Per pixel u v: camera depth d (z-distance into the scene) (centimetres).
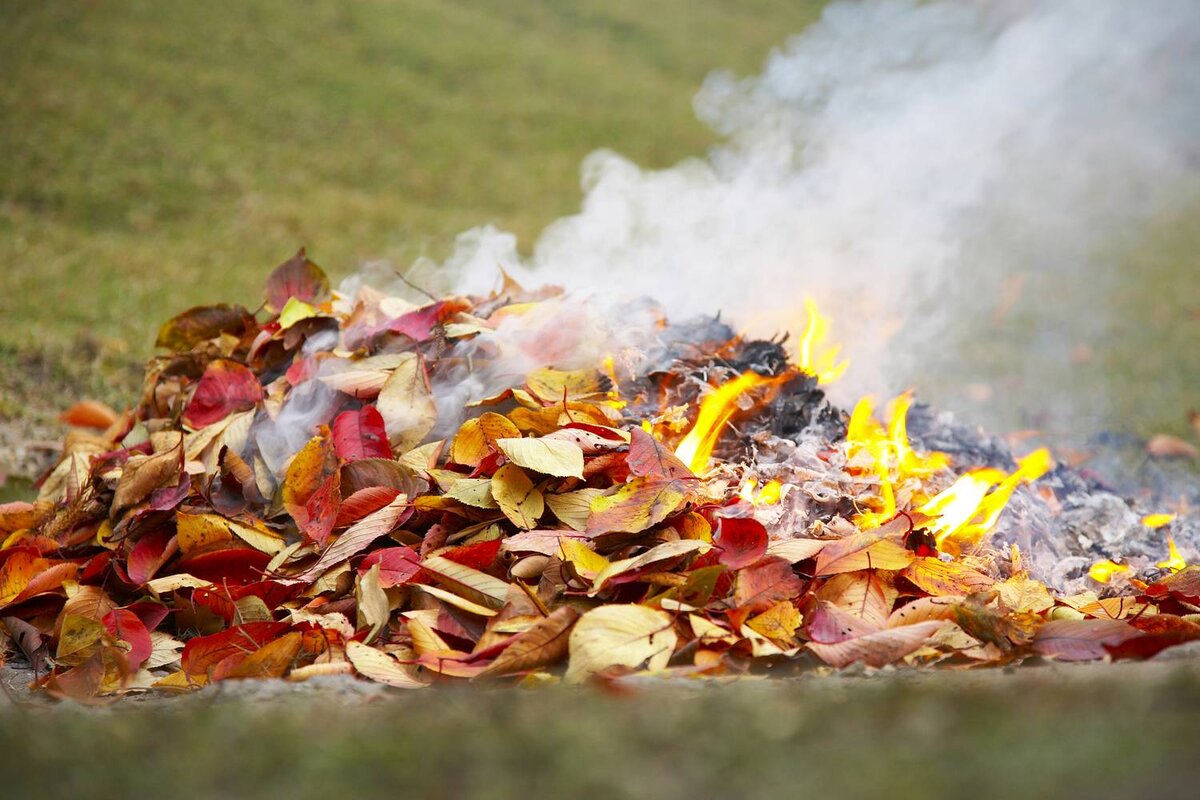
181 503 333
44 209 977
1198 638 255
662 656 236
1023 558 330
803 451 343
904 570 290
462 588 270
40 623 316
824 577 281
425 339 367
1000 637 252
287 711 173
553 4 2072
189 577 307
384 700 198
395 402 338
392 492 312
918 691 168
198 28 1520
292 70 1466
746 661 243
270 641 276
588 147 1450
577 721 152
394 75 1548
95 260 860
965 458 407
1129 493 489
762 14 2227
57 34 1377
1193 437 681
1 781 138
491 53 1731
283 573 307
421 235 1070
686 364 374
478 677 237
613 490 298
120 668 266
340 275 931
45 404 593
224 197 1084
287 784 136
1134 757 130
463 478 312
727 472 329
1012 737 139
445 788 133
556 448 298
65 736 155
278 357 392
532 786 132
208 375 369
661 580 265
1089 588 335
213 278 869
